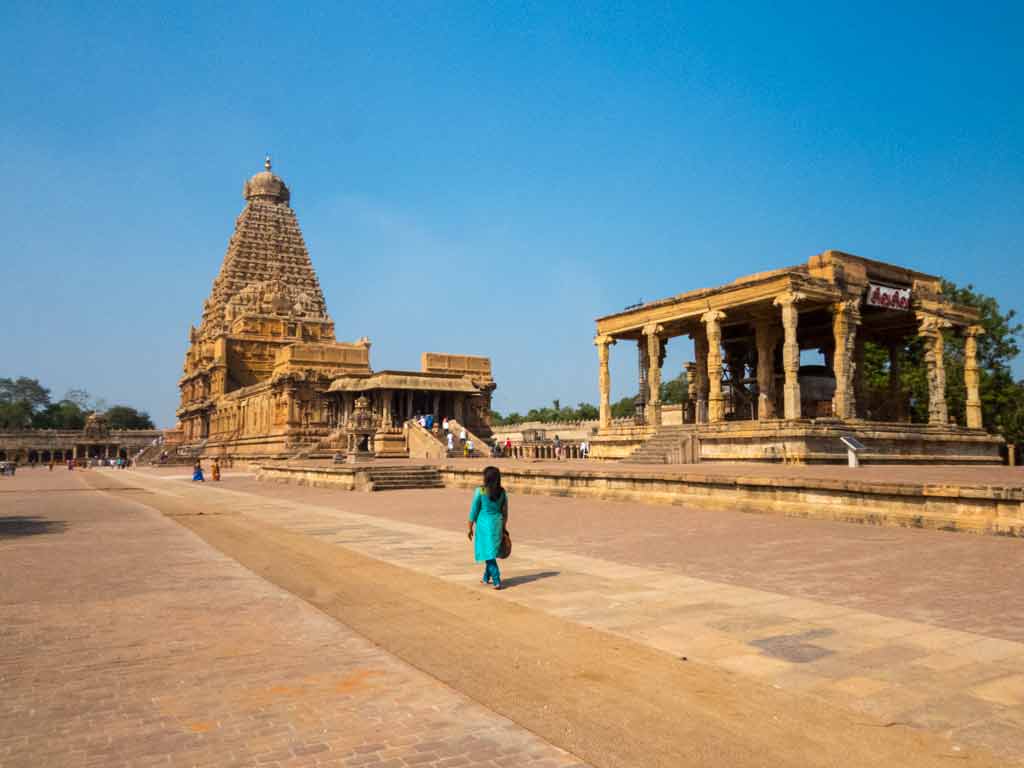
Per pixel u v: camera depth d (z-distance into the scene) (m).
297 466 42.62
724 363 50.97
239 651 7.93
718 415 39.81
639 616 9.17
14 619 9.39
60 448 142.12
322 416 71.06
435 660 7.55
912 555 13.10
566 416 138.75
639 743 5.46
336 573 12.62
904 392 51.25
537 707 6.20
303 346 72.88
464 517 21.62
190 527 20.53
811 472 28.48
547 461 44.50
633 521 19.50
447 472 35.09
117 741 5.55
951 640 7.86
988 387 56.06
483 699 6.41
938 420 41.81
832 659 7.29
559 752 5.32
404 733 5.69
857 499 17.72
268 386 75.00
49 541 17.45
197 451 98.25
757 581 11.21
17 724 5.89
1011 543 13.98
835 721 5.79
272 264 116.44
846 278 38.34
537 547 15.31
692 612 9.33
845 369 37.84
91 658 7.68
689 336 50.91
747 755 5.22
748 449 36.12
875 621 8.69
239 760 5.21
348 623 9.12
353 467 35.47
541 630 8.62
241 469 79.06
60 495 36.47
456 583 11.52
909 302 41.78
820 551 13.83
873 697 6.27
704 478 21.77
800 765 5.06
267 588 11.38
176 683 6.89
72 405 193.50
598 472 25.70
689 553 14.01
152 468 91.25
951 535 15.15
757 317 44.03
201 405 102.81
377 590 11.10
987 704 6.07
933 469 31.78
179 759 5.23
